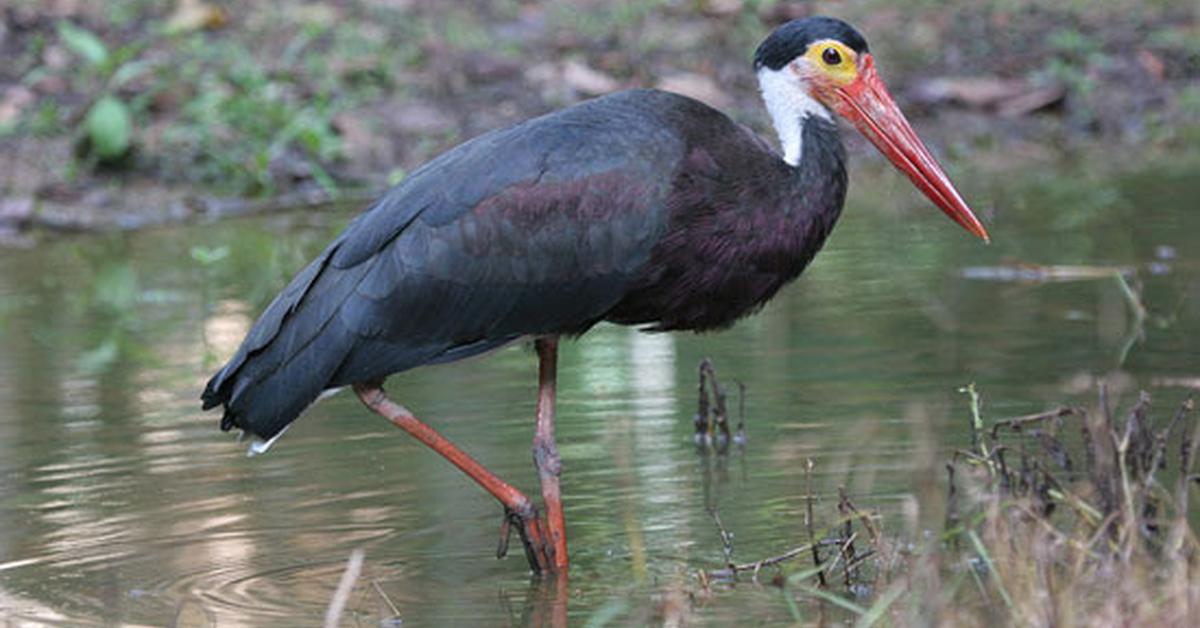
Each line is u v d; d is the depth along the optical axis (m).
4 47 21.06
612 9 23.08
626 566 9.64
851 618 8.77
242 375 10.19
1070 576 8.16
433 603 9.24
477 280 10.08
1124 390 11.91
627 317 10.53
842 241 16.64
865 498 10.31
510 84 21.03
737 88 21.36
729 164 10.22
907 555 9.31
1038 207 17.69
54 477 11.16
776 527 10.01
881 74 22.03
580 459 11.28
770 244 10.32
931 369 12.65
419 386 12.92
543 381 10.33
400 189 10.31
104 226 18.16
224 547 10.00
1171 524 8.83
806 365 12.94
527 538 9.68
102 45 20.48
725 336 13.82
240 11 22.56
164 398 12.77
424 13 22.80
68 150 19.17
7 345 14.20
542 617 9.03
